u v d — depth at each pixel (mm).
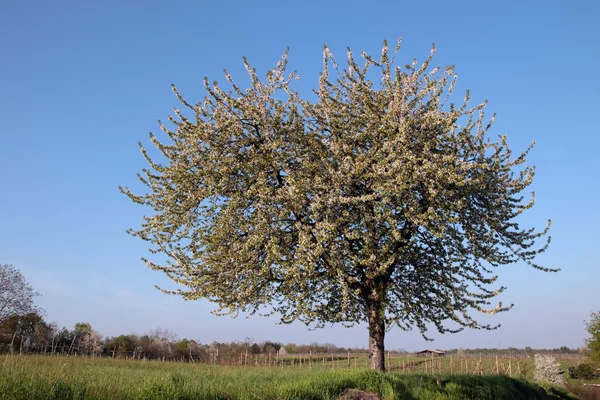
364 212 15797
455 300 17312
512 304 16578
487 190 17016
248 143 16344
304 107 17641
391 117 16094
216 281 15367
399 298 18031
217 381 13578
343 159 15617
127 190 16156
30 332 38625
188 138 16031
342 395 13516
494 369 43031
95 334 42625
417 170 14945
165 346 48812
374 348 17484
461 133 17125
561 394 33625
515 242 17781
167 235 15805
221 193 15656
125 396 10602
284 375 16328
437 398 15664
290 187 14664
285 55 17141
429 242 17656
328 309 17766
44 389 9672
